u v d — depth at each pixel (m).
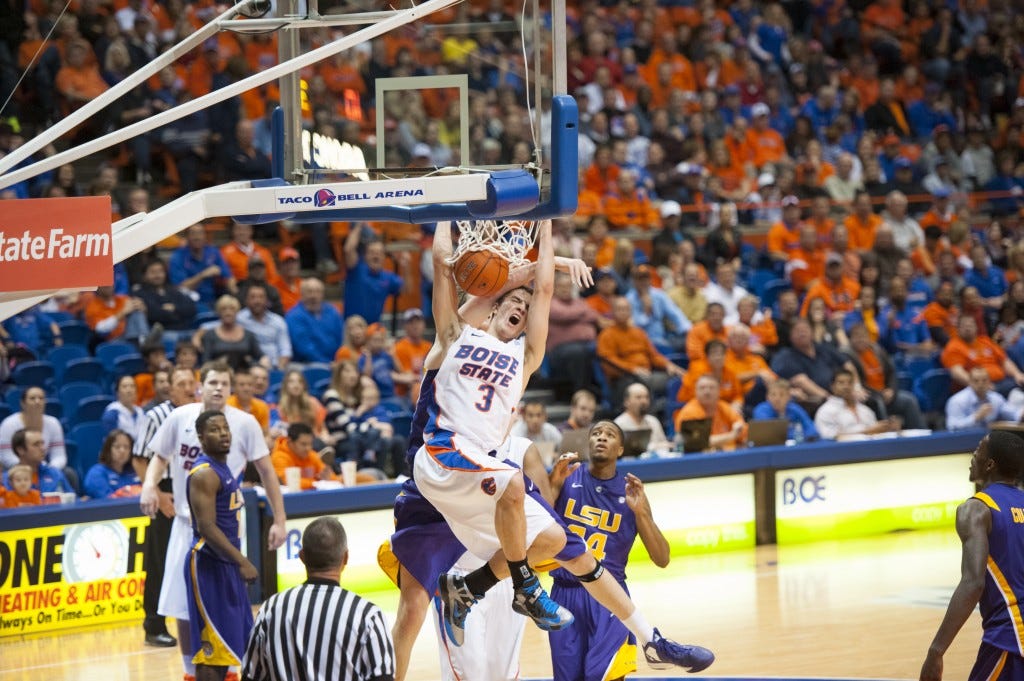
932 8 38.47
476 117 9.42
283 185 9.48
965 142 35.34
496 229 9.88
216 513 13.24
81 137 25.78
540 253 10.08
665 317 26.84
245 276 25.34
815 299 26.36
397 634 10.30
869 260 29.55
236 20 9.58
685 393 24.52
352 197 8.88
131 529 18.64
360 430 21.55
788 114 34.53
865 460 23.55
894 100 36.31
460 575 10.10
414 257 25.86
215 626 13.07
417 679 15.36
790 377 25.44
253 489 18.77
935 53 37.78
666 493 21.98
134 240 8.56
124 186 25.88
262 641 8.56
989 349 28.02
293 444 20.14
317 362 24.48
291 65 8.52
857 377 25.48
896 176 32.88
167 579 13.98
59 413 22.31
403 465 21.91
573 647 12.27
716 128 32.19
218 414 13.26
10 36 25.61
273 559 18.98
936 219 32.34
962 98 37.47
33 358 23.03
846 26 37.50
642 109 31.77
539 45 9.28
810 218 29.95
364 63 9.63
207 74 26.06
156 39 26.30
